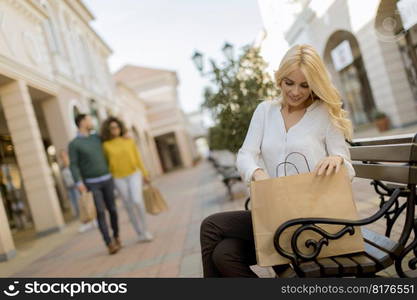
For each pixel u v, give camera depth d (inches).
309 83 80.9
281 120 90.0
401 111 439.8
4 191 498.6
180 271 150.0
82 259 225.5
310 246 78.1
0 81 354.6
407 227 78.3
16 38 374.6
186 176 951.0
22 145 370.3
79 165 222.2
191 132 2314.2
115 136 230.8
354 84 531.5
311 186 76.8
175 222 284.4
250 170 86.8
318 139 87.0
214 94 271.0
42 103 476.7
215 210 290.5
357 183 203.6
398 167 84.4
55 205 379.2
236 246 83.3
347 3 259.3
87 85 661.3
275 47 199.2
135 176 232.2
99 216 220.4
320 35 248.1
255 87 256.1
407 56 424.8
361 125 547.5
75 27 666.8
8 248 276.1
